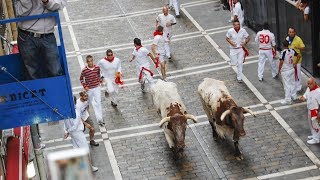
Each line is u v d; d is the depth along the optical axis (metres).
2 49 14.59
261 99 18.73
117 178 14.97
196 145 16.27
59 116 10.50
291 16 20.73
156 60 19.36
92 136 16.44
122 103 19.31
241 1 25.28
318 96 15.09
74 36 25.77
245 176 14.51
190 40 24.27
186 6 28.38
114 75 18.58
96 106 17.56
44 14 9.38
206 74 21.02
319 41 19.34
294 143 15.84
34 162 13.62
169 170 15.12
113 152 16.30
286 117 17.34
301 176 14.27
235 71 21.00
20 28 9.84
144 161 15.70
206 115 17.86
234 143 15.04
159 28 20.23
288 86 17.88
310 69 20.12
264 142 16.08
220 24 25.62
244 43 19.77
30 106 10.34
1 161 10.42
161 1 29.38
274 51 19.67
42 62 10.27
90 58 17.22
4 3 19.44
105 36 25.52
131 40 24.80
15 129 12.80
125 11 28.39
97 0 30.41
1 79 11.28
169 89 15.69
